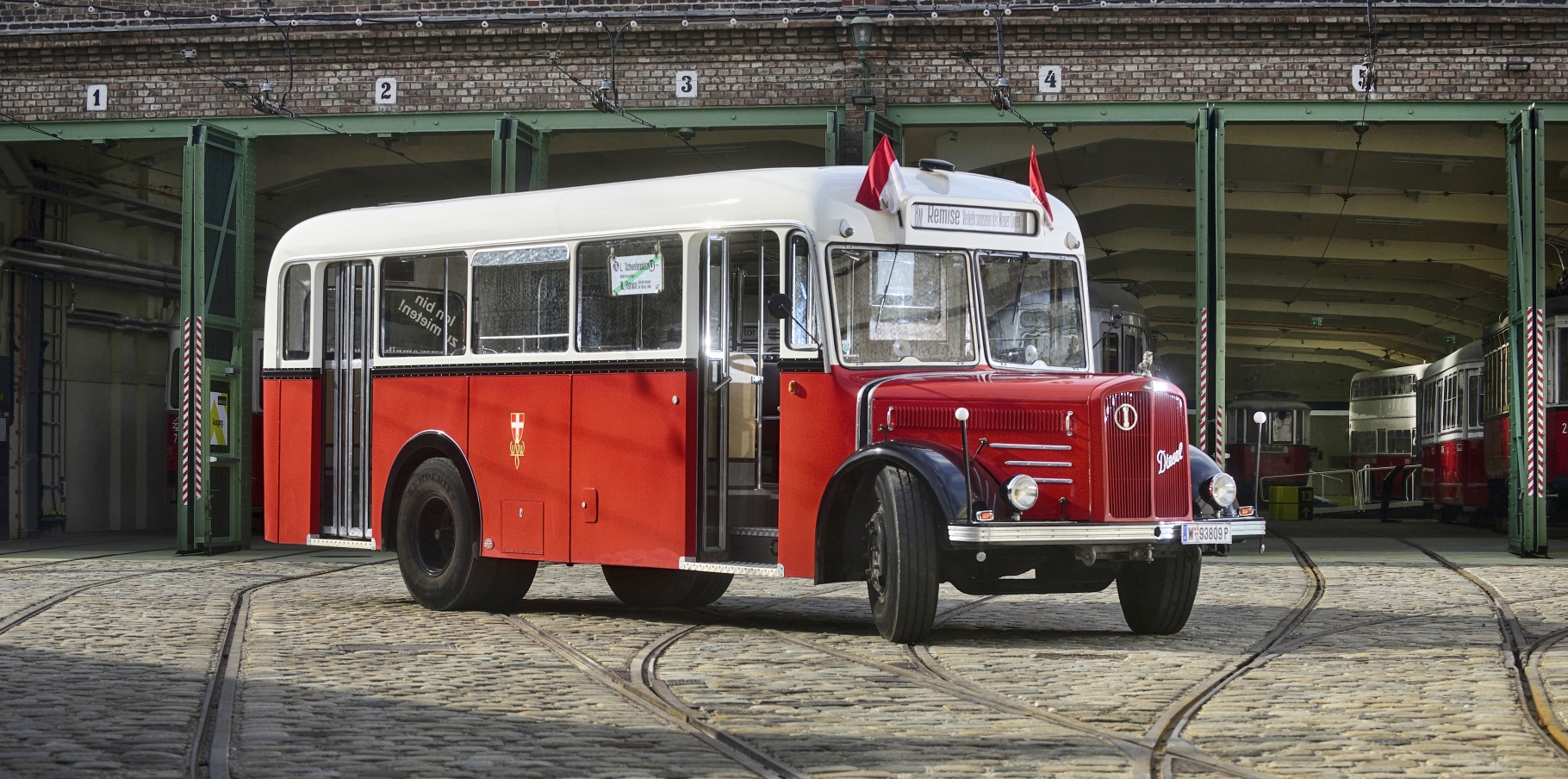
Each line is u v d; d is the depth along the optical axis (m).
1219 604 13.60
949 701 8.12
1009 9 20.72
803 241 10.76
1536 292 20.50
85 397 27.64
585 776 6.23
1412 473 44.97
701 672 9.14
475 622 11.95
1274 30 20.61
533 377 12.19
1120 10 20.66
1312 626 11.78
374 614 12.51
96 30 21.91
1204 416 20.27
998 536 9.73
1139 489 10.16
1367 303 45.00
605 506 11.71
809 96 21.09
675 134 22.16
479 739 6.96
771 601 14.25
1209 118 20.61
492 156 21.36
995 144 22.92
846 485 10.47
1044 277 11.47
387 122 21.59
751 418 11.05
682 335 11.31
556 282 12.10
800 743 6.92
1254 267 38.88
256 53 21.86
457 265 12.74
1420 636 11.16
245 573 17.25
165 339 29.55
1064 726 7.38
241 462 22.06
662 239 11.48
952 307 11.04
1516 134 20.48
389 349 13.16
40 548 22.59
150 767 6.31
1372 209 29.47
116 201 26.30
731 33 21.11
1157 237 33.06
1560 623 12.19
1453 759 6.61
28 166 24.50
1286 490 39.03
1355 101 20.53
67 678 8.81
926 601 10.16
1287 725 7.43
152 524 29.11
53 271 25.88
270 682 8.65
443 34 21.44
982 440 10.22
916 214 10.97
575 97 21.39
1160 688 8.59
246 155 21.91
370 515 13.24
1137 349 23.61
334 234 13.53
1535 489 20.48
